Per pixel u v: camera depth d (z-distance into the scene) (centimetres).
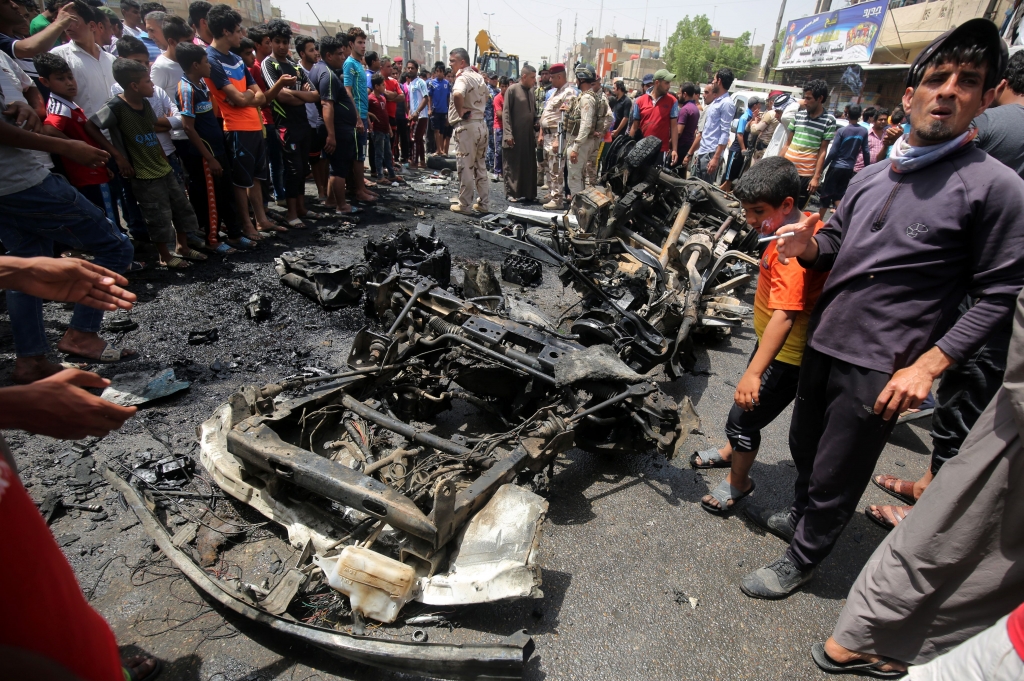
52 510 263
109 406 121
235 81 582
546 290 608
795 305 237
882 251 198
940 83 176
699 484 335
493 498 233
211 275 543
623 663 220
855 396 209
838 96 2072
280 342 443
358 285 495
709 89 1006
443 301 364
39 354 347
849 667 221
